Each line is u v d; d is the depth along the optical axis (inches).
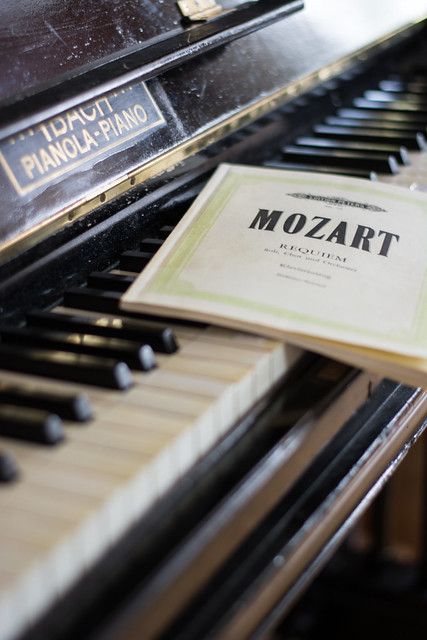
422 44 73.0
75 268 36.4
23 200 33.6
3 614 19.2
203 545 23.2
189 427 25.8
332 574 70.8
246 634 24.3
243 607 24.2
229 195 39.8
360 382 33.3
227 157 47.0
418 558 75.1
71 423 26.1
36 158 34.6
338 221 37.6
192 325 32.9
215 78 46.3
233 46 48.5
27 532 21.2
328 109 58.6
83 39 38.8
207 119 44.5
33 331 31.0
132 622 20.9
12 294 33.0
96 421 26.2
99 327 31.8
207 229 37.2
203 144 44.1
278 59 51.4
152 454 24.4
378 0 64.3
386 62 67.4
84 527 21.6
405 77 69.2
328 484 30.2
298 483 30.0
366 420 34.5
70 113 36.9
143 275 34.4
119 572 22.0
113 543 22.8
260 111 49.3
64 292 35.0
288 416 29.0
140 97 40.9
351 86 62.1
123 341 30.1
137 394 27.8
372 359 30.7
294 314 31.9
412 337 31.5
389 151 51.3
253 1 51.1
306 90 54.1
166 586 21.9
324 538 28.9
